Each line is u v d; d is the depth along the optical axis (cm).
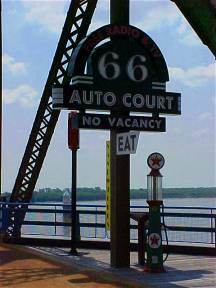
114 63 1074
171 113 1117
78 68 1051
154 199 1048
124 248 1105
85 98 1047
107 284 906
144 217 1158
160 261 1046
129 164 1129
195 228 1352
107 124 1070
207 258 1277
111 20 1141
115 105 1072
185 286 889
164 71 1107
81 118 1049
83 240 1466
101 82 1062
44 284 896
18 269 1059
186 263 1184
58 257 1273
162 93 1110
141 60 1097
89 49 1061
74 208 1341
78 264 1154
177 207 1416
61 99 1029
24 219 1633
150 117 1102
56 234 1553
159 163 1047
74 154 1336
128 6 1139
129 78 1085
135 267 1111
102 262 1195
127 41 1088
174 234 1416
